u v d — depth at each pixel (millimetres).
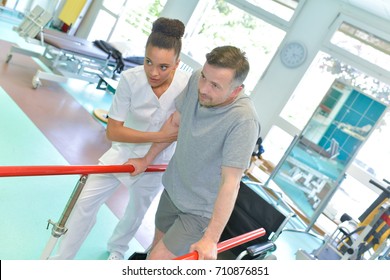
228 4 6266
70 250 1932
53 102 4660
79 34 7848
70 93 5230
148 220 3301
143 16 7203
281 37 5770
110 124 1829
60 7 7781
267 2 5836
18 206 2617
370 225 3344
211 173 1514
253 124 1375
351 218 4199
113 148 2072
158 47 1501
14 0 7082
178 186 1646
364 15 5012
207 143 1454
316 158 5023
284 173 5254
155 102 1845
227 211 1324
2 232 2326
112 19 7480
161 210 1772
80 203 1847
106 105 5457
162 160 2098
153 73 1580
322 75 5441
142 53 6207
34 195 2809
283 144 5754
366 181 4953
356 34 5102
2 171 1204
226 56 1224
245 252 2178
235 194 1355
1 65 4992
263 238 2732
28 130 3711
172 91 1837
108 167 1578
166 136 1771
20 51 5145
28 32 5188
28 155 3303
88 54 5363
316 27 5352
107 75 5918
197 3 6461
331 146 4926
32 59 5703
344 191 5219
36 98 4516
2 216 2453
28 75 5074
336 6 5203
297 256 3658
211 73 1242
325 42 5273
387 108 4570
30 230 2451
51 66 5305
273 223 2736
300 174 5125
